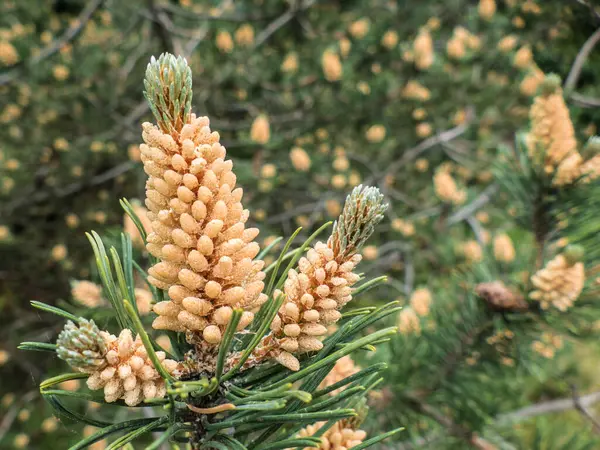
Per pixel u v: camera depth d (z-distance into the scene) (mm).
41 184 653
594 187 221
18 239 623
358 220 106
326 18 672
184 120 101
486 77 627
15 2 670
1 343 598
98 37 670
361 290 113
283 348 109
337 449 132
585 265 228
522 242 339
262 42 626
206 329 100
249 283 106
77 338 87
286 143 595
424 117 610
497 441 297
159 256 104
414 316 260
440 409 272
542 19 387
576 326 228
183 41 654
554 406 389
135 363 92
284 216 567
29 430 571
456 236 475
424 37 581
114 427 95
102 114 630
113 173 626
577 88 361
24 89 632
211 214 101
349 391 103
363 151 618
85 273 623
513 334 241
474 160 620
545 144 220
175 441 117
